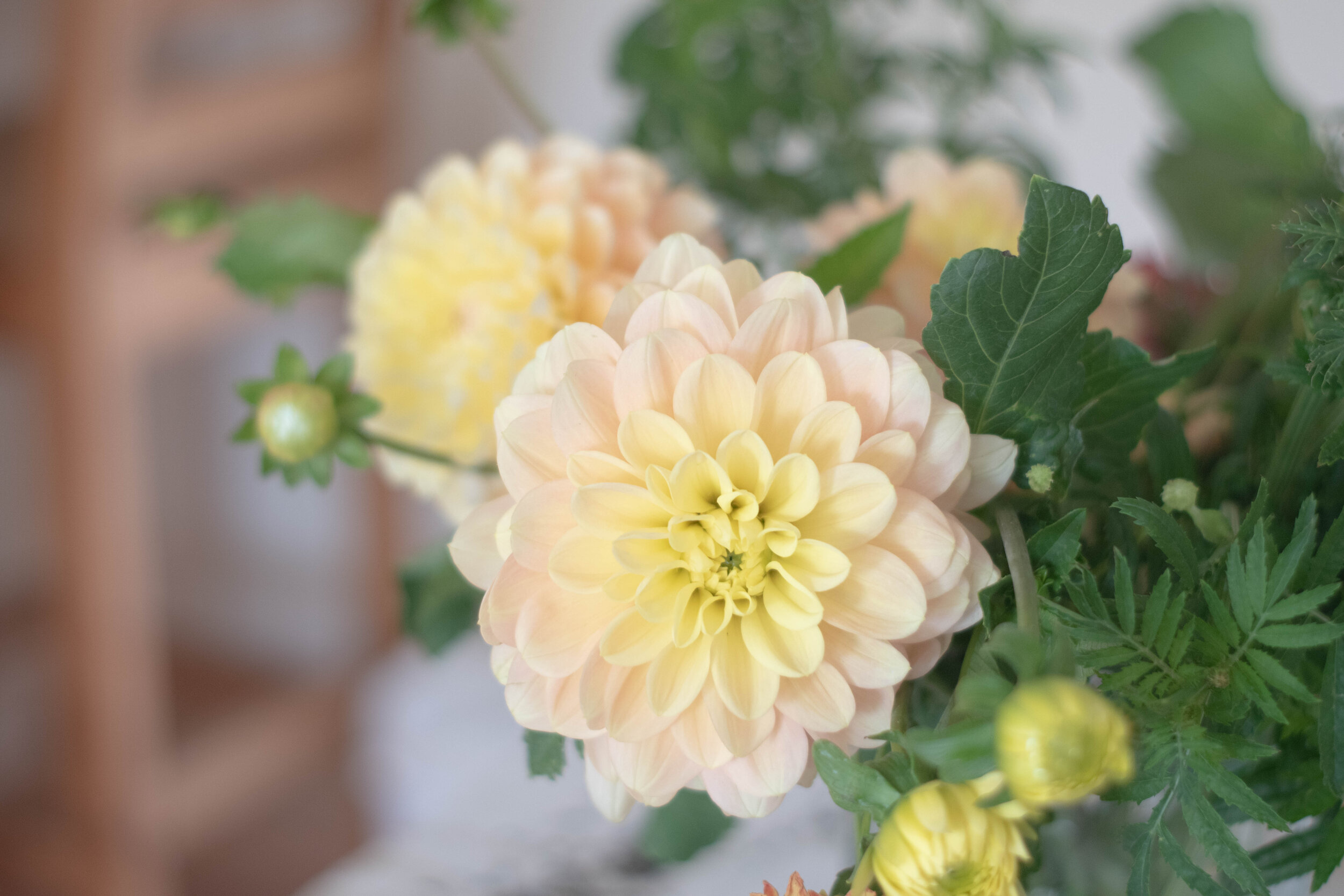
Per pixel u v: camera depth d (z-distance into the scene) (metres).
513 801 0.78
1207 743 0.39
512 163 0.51
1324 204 0.44
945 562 0.40
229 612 1.70
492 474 0.49
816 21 0.72
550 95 1.33
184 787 1.23
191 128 1.05
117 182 1.00
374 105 1.25
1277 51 0.96
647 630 0.41
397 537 1.49
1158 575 0.42
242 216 0.59
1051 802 0.36
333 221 0.58
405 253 0.51
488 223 0.49
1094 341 0.43
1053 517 0.42
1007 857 0.38
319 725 1.38
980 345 0.41
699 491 0.41
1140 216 1.03
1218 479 0.45
